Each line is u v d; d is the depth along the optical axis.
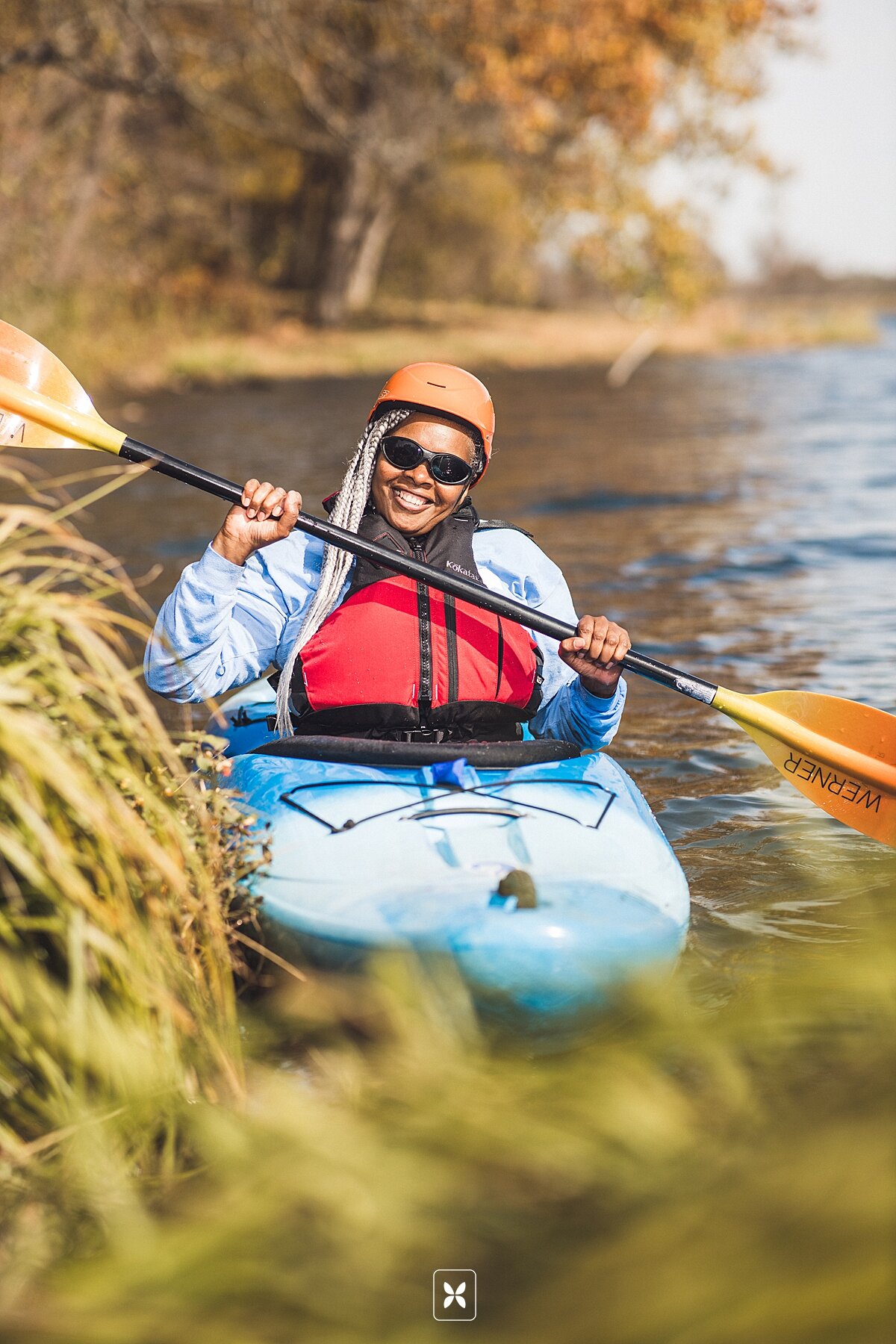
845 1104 1.90
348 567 3.18
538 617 3.15
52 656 2.22
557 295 41.94
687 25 18.75
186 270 27.23
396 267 39.69
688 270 22.12
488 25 18.69
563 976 2.40
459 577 3.14
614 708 3.31
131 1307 1.62
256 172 29.95
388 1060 2.33
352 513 3.24
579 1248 1.66
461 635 3.14
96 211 21.98
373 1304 1.58
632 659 3.30
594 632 3.14
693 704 4.86
